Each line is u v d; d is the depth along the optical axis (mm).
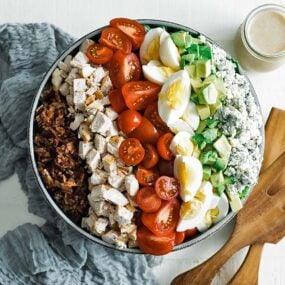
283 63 935
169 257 907
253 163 802
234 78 802
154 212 779
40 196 891
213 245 911
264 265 917
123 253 894
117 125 786
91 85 783
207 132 773
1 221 900
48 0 938
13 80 892
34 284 874
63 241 884
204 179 788
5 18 935
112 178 772
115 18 865
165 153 780
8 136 901
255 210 898
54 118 794
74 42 849
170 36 796
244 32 906
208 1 949
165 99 775
